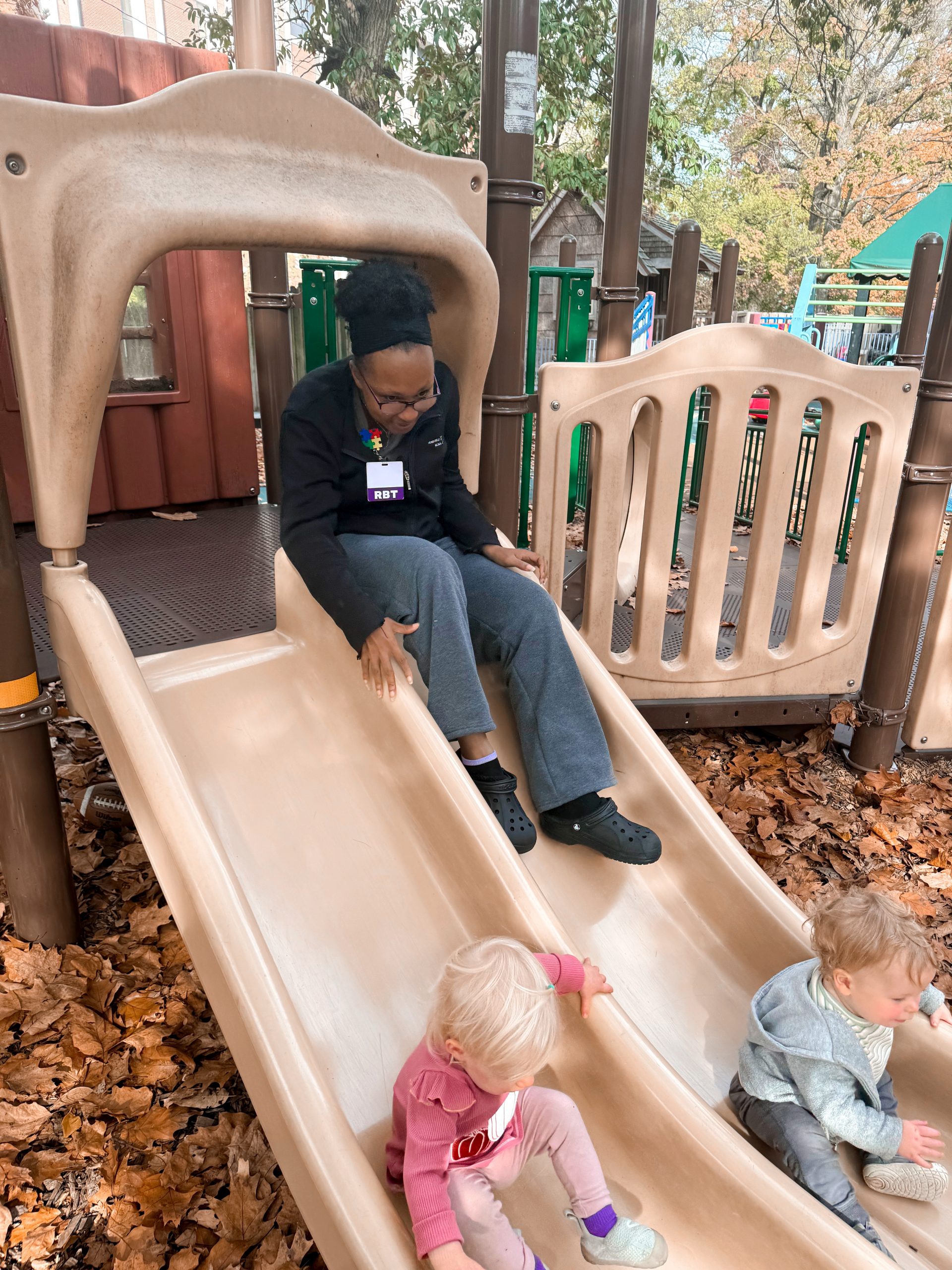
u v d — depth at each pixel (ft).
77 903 8.04
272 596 10.15
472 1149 4.42
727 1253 4.64
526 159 8.11
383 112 46.70
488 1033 4.02
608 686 7.49
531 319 12.03
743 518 23.00
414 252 6.49
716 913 6.83
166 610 9.58
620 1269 4.60
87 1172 6.03
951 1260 5.09
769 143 80.38
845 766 11.96
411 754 5.91
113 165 5.40
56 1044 7.00
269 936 5.39
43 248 5.42
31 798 7.36
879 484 9.93
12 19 11.91
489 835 5.58
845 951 5.16
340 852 5.86
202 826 5.10
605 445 9.00
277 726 6.30
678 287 14.08
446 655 6.23
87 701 6.16
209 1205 5.84
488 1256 4.29
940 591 11.05
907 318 10.80
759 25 74.02
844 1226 4.34
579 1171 4.62
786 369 9.07
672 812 7.11
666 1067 4.92
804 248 80.38
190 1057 6.95
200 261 14.35
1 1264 5.45
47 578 6.16
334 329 11.43
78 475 5.91
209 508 15.69
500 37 7.71
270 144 6.04
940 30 71.72
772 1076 5.46
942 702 11.63
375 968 5.48
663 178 58.13
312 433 6.21
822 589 10.24
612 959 6.45
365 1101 4.97
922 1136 5.23
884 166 77.00
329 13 45.21
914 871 9.93
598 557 9.46
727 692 10.43
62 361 5.51
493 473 9.20
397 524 6.87
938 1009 5.87
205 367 14.92
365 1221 3.96
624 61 9.46
